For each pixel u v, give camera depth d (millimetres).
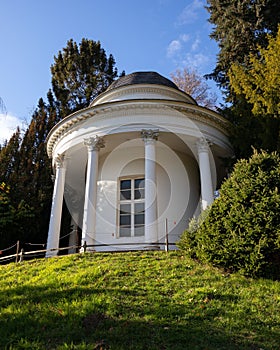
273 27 23594
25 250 19047
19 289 9172
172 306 7594
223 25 25234
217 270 10062
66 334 6355
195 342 6113
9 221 18062
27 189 22672
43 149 25219
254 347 5984
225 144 17359
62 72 34594
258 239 9352
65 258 12531
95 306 7508
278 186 9797
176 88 20125
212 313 7293
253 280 9211
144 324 6750
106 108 16016
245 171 10477
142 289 8688
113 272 10078
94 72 35594
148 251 12844
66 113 31000
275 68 15312
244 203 9906
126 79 19891
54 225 16625
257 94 16094
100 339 6168
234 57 24562
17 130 26500
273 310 7527
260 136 15133
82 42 36781
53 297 8211
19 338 6285
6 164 24312
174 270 10188
